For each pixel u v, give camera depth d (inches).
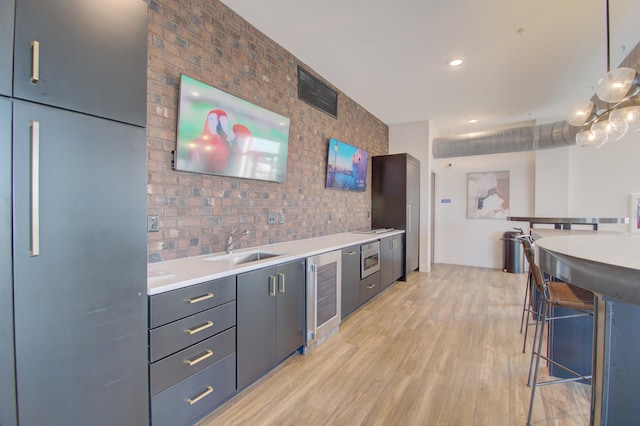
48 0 42.8
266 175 107.0
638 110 86.5
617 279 27.4
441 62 127.4
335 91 153.8
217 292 67.1
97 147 48.0
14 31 39.9
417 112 193.8
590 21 98.4
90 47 47.3
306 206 134.4
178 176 82.4
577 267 32.5
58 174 43.6
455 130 238.4
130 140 52.4
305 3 92.0
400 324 122.4
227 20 94.9
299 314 94.4
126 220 51.7
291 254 94.0
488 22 99.9
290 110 122.5
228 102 91.9
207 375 64.9
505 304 147.4
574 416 68.8
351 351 99.5
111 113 49.8
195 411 62.4
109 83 49.6
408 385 80.7
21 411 40.6
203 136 85.3
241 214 101.3
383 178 198.4
